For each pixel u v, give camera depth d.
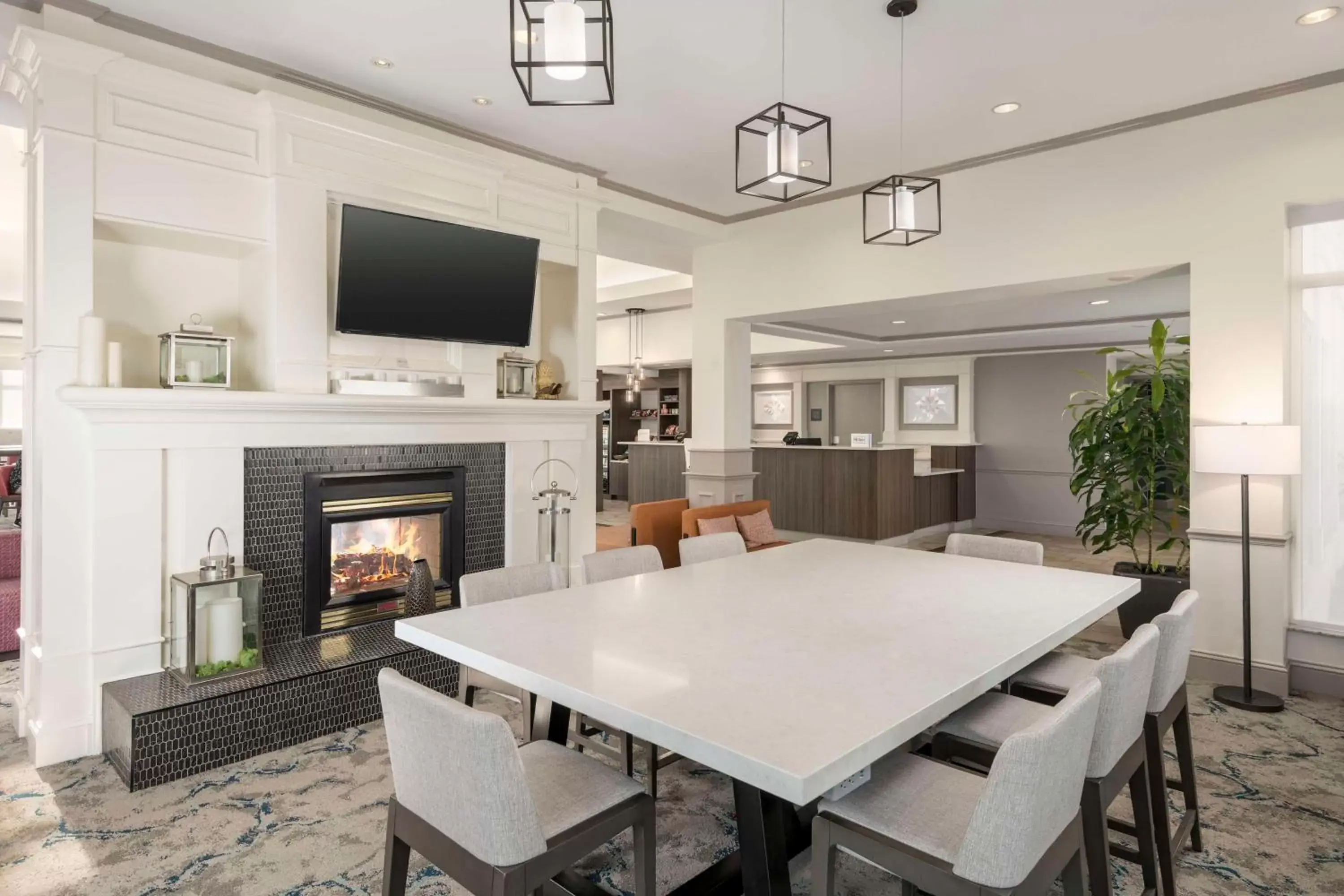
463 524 4.04
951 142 4.22
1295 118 3.51
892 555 3.10
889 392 11.30
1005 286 4.46
